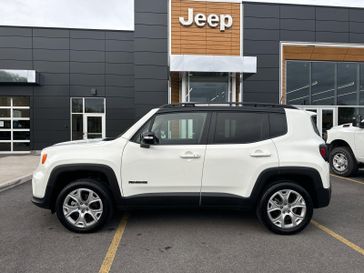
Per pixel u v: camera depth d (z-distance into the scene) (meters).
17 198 6.56
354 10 16.53
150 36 14.90
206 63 12.20
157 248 3.96
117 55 17.33
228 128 4.55
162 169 4.39
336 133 9.24
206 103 4.71
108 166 4.35
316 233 4.49
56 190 4.55
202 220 5.02
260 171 4.39
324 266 3.49
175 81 14.41
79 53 17.08
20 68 16.67
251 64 12.33
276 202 4.44
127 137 4.48
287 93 16.44
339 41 16.45
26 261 3.60
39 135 16.89
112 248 3.95
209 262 3.59
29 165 11.51
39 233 4.46
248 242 4.16
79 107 17.22
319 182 4.42
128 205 4.40
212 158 4.41
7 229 4.63
